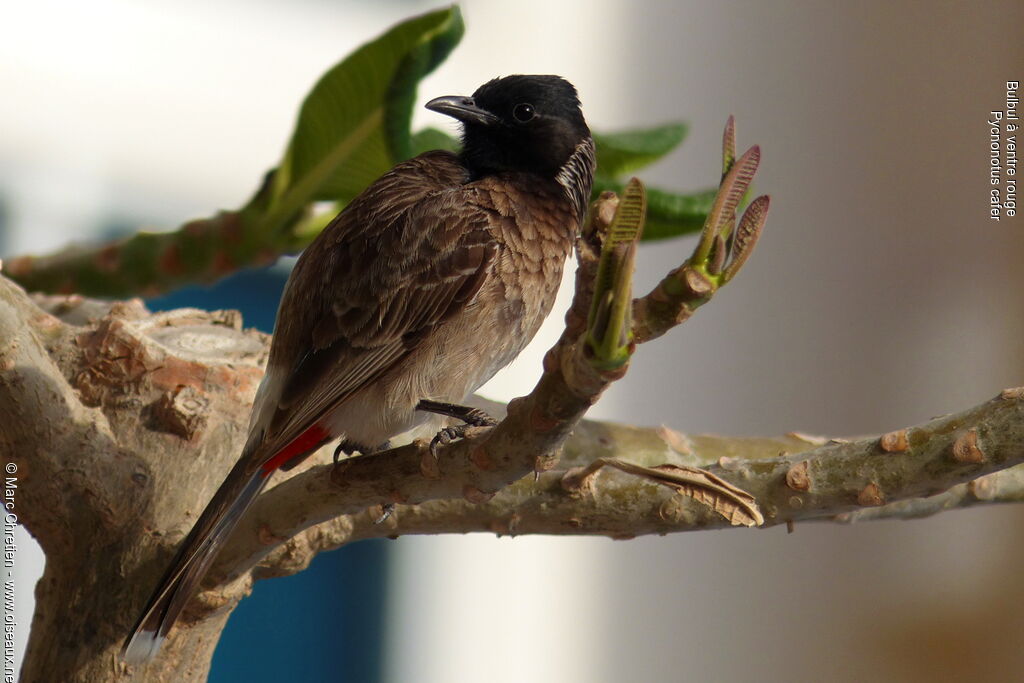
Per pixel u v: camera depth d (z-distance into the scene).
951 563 15.59
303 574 14.48
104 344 6.38
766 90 16.42
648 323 3.94
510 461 4.57
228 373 6.53
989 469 5.13
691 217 7.56
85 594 5.81
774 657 15.72
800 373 16.36
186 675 5.85
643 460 6.89
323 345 6.75
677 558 15.66
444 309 6.88
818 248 16.55
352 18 14.77
